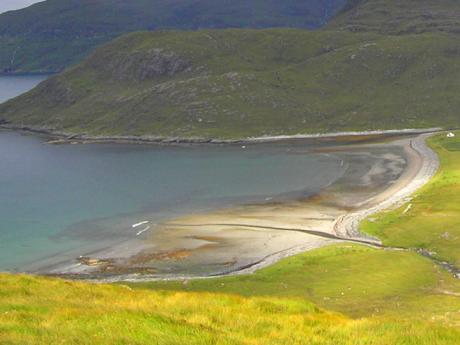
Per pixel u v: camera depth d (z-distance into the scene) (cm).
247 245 8375
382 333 2364
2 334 1997
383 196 11262
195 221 10112
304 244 8200
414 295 5281
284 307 3200
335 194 11869
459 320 3866
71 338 1956
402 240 7838
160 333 2083
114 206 11681
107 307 2672
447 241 7456
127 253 8325
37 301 3033
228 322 2542
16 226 10244
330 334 2395
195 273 7200
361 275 6209
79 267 7750
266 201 11575
